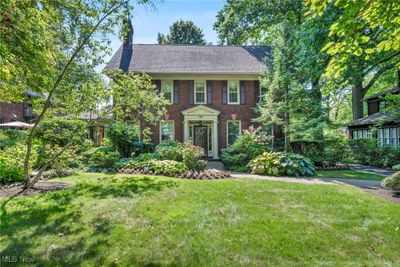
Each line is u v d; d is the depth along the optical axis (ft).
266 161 32.73
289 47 44.01
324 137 47.57
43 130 31.99
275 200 18.17
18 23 16.06
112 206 16.57
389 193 20.48
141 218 14.64
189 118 56.03
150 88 33.76
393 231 13.14
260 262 10.38
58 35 23.61
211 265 10.17
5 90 22.63
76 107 25.54
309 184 23.73
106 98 26.99
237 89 58.08
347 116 116.78
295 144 45.57
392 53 44.04
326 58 45.68
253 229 13.21
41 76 20.67
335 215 15.26
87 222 14.08
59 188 21.89
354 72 45.80
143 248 11.41
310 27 46.32
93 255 10.85
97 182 24.08
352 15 11.84
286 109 43.55
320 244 11.82
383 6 11.57
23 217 14.75
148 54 59.93
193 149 34.58
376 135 54.39
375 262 10.45
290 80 42.88
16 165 26.02
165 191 20.42
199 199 18.19
